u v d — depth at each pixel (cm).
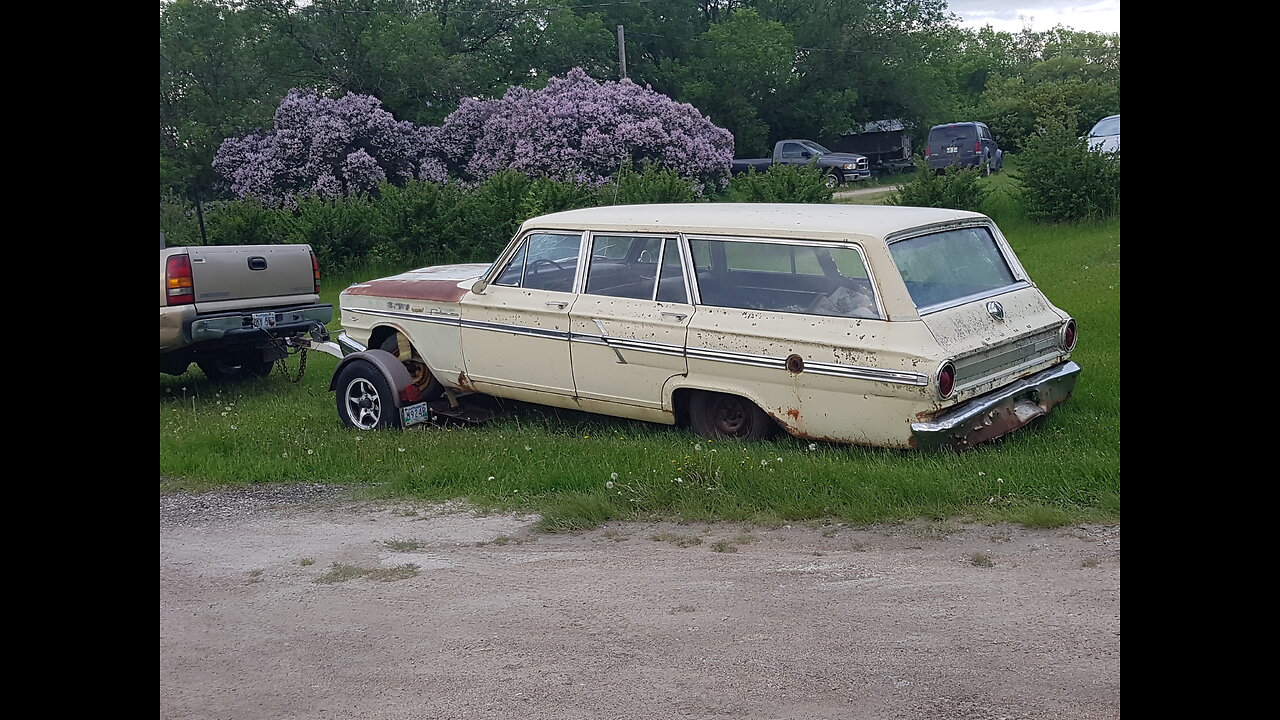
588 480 682
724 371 713
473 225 1991
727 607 484
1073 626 439
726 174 2589
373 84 3550
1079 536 542
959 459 647
